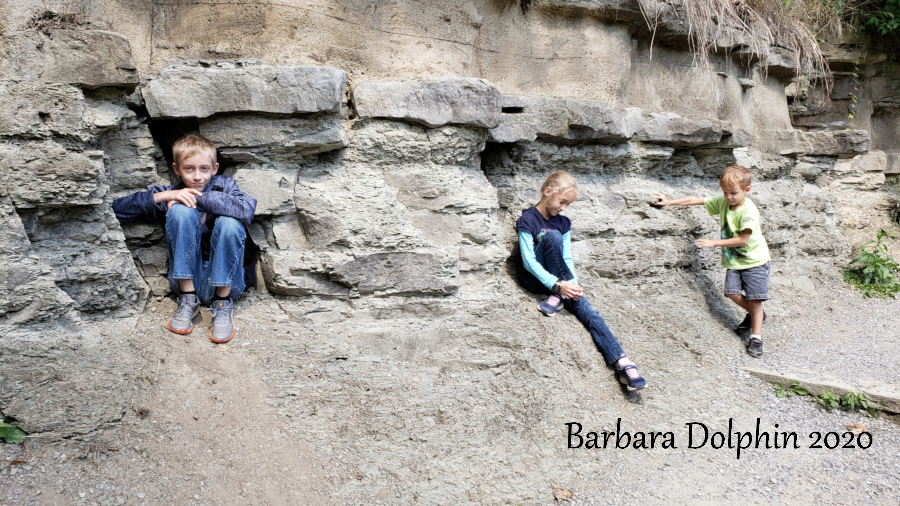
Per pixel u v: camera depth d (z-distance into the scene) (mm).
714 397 3715
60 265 2891
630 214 4684
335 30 3473
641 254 4582
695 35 4910
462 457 2871
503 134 3994
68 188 2807
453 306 3623
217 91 3143
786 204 5902
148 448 2564
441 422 3018
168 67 3152
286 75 3143
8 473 2369
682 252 4879
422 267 3518
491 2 4082
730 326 4570
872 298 5738
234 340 3156
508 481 2818
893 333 4887
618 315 4203
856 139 6035
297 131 3279
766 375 3963
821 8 6789
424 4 3754
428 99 3482
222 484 2518
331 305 3428
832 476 3158
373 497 2617
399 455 2811
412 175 3576
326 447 2775
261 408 2857
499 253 3869
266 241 3416
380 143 3486
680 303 4613
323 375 3102
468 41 3959
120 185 3207
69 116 2861
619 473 3004
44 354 2717
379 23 3619
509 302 3846
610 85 4555
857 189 7570
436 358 3389
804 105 7277
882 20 6840
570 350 3600
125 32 3191
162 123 3330
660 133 4652
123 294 3061
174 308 3279
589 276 4449
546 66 4340
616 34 4566
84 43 2898
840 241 6371
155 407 2703
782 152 6004
